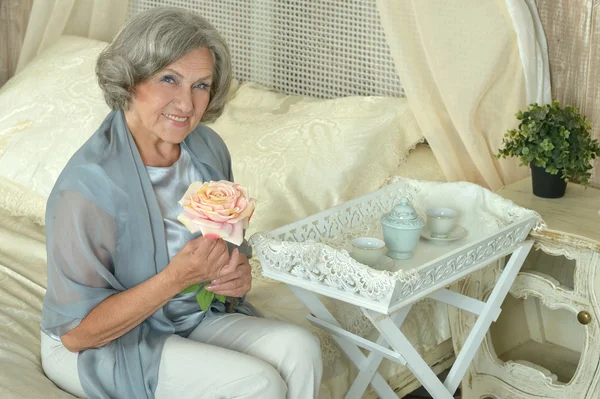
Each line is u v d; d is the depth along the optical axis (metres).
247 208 1.47
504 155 2.24
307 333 1.61
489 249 1.77
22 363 1.68
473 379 2.25
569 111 2.20
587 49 2.37
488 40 2.31
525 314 2.38
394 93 2.60
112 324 1.51
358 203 2.00
